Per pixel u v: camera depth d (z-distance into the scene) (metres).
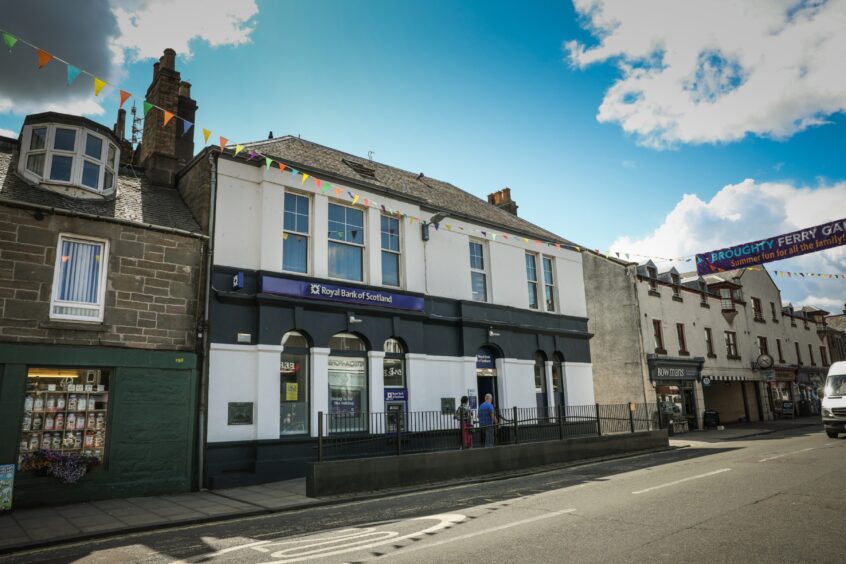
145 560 6.75
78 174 12.43
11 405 10.34
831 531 6.84
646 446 18.70
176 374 12.28
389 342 16.31
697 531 7.01
